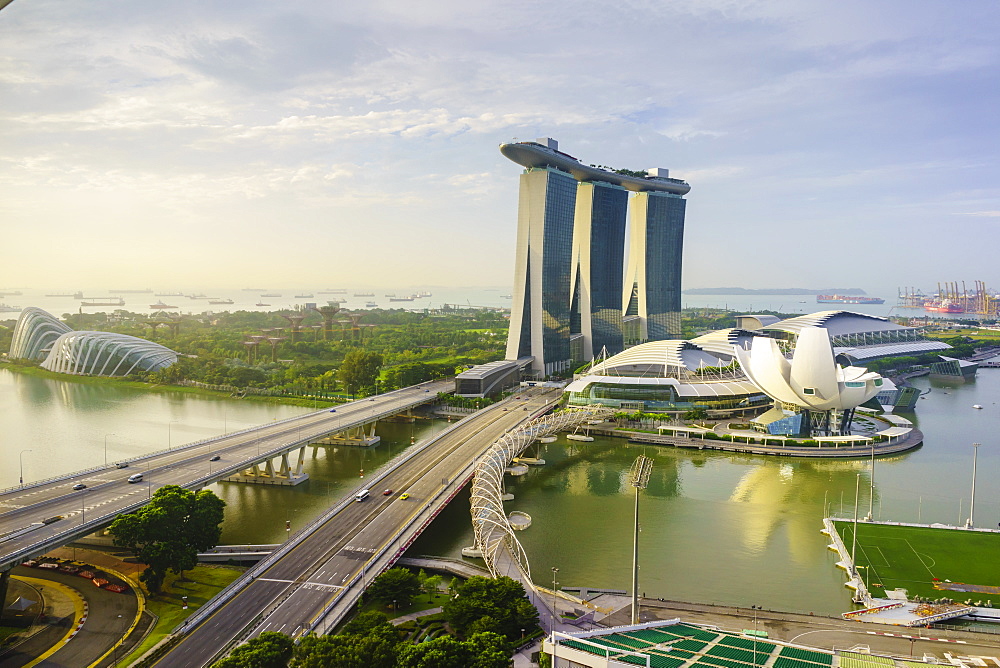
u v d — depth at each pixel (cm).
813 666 10381
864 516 19412
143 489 17338
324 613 12456
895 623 13125
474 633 11494
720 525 18775
